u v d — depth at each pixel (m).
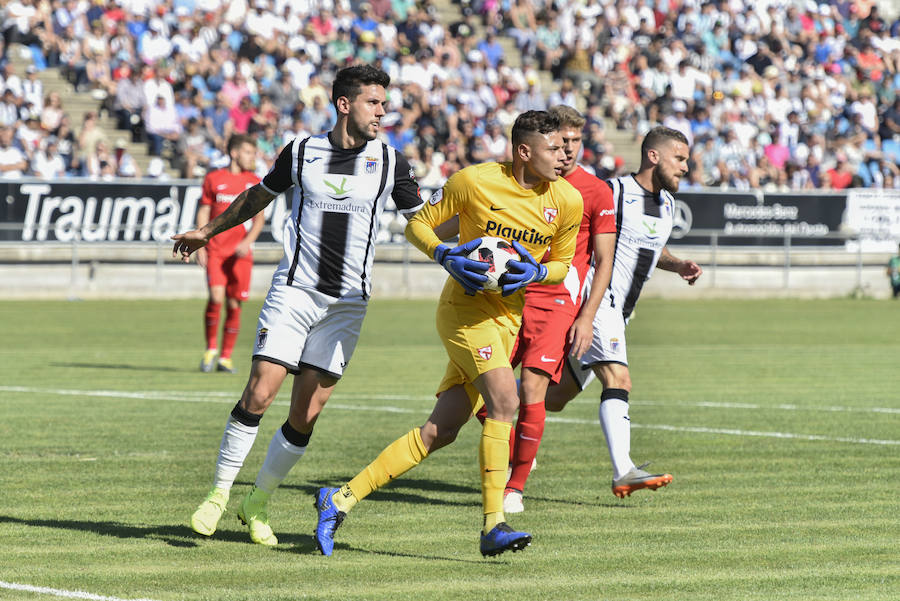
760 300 78.94
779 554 16.14
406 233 16.56
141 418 29.03
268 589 14.06
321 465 23.11
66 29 78.81
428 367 42.47
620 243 20.72
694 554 16.12
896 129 94.31
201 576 14.66
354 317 16.94
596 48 93.00
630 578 14.79
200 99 77.12
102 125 76.62
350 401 33.22
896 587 14.39
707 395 35.34
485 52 88.69
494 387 15.73
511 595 13.90
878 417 30.61
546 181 16.12
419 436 16.23
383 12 88.56
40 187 68.81
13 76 73.38
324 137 16.81
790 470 22.91
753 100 92.75
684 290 80.12
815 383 38.53
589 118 85.12
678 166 20.72
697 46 95.44
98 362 42.69
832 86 95.62
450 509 19.22
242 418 16.55
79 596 13.51
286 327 16.56
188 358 44.47
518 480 19.28
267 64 81.12
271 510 18.95
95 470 22.02
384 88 16.75
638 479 18.97
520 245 15.90
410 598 13.73
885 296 82.69
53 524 17.53
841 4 104.94
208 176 38.97
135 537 16.80
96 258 70.38
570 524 18.16
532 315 19.44
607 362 20.03
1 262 68.31
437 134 80.44
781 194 80.69
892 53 100.19
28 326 56.19
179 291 72.19
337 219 16.64
